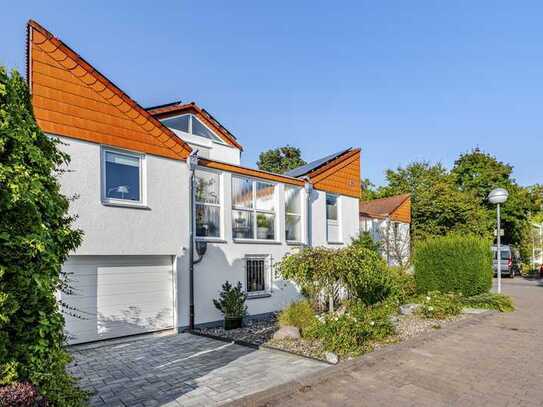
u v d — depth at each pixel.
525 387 5.31
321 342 7.45
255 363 6.36
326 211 15.17
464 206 26.05
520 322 10.05
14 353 2.95
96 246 8.05
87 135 8.13
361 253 8.91
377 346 7.32
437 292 12.03
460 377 5.71
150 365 6.45
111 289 8.60
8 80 3.14
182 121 13.02
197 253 10.09
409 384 5.43
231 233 11.19
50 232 3.29
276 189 12.95
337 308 9.85
